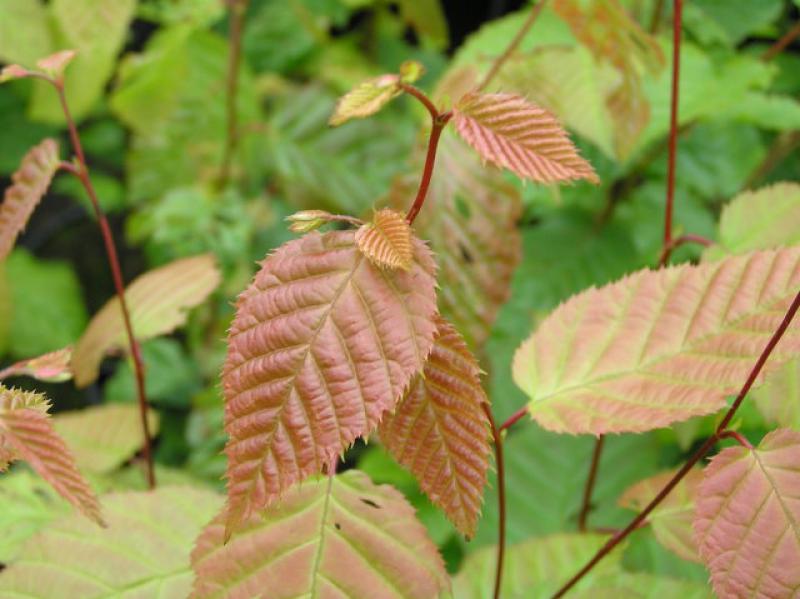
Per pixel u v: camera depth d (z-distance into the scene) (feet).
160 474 1.68
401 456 0.95
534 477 1.85
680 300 1.12
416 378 0.94
